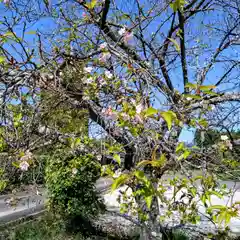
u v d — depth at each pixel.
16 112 2.10
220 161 2.29
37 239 5.60
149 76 1.79
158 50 3.30
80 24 2.86
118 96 1.86
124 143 1.98
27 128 2.05
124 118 1.58
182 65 3.76
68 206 6.47
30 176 2.56
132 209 3.57
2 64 1.82
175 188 2.35
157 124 1.58
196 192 1.72
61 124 2.55
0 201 8.05
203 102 2.21
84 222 6.45
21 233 5.79
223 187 2.54
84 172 6.30
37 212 7.06
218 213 1.50
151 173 1.65
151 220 3.32
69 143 2.51
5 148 2.10
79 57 2.11
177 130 1.75
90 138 2.53
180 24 3.57
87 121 2.57
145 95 1.66
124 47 2.20
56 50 2.25
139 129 1.55
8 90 1.79
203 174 1.86
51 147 2.73
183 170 1.66
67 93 2.14
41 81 1.98
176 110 1.64
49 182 6.53
